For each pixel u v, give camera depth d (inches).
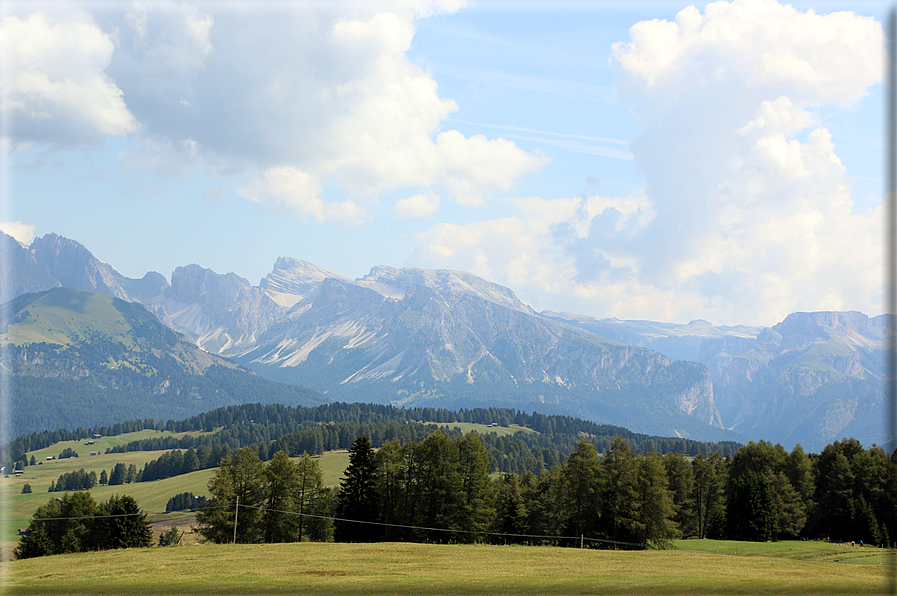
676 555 2955.2
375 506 3686.0
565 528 3905.0
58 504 4382.4
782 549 3799.2
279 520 3846.0
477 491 3897.6
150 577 2228.1
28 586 2106.3
